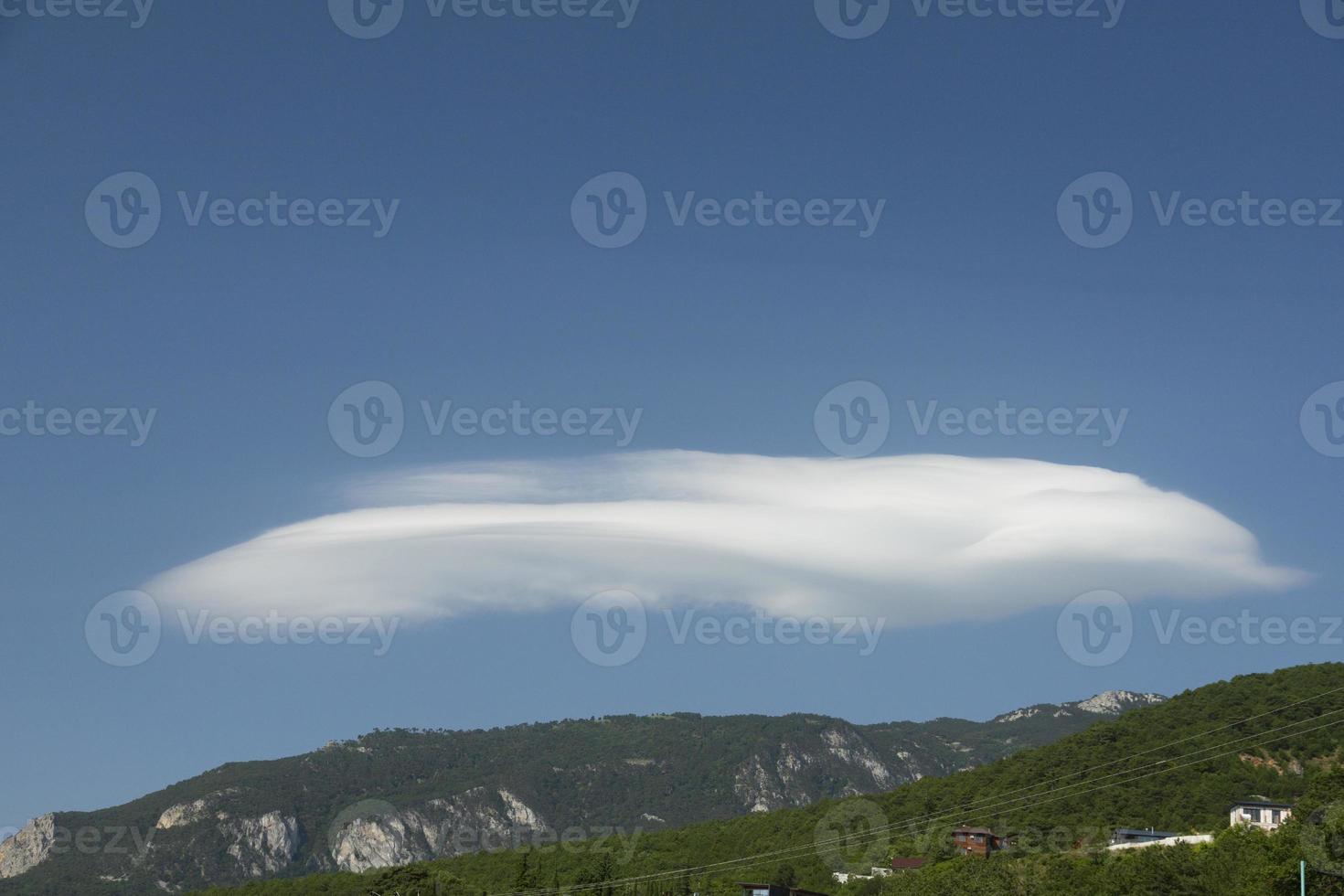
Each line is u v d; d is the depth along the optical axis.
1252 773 150.88
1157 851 112.88
